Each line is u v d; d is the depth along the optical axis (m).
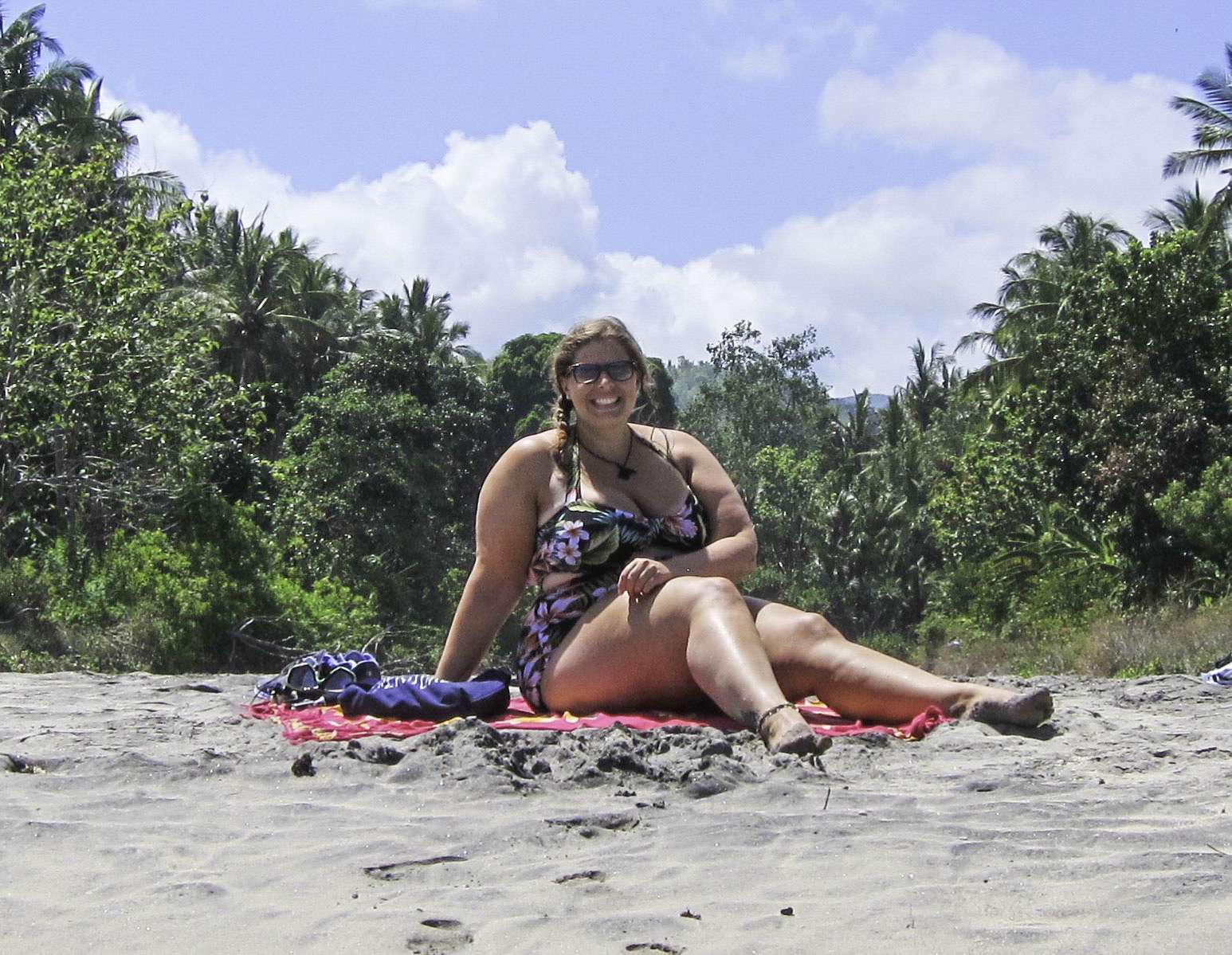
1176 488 22.70
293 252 42.81
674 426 56.50
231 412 21.06
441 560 31.44
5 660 15.79
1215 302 25.77
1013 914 2.54
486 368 62.75
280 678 5.49
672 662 4.70
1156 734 4.66
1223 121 30.78
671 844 3.06
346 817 3.36
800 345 59.59
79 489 19.25
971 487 30.92
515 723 4.60
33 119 30.64
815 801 3.45
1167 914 2.48
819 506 51.03
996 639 23.00
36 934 2.51
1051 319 35.12
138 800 3.54
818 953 2.34
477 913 2.61
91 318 18.84
